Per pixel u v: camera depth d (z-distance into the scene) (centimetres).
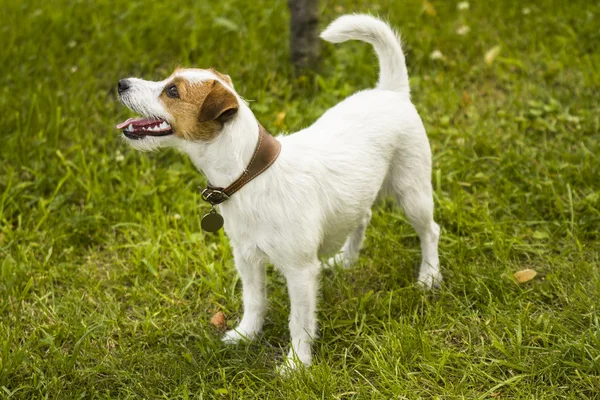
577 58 577
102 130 528
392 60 374
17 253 421
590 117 517
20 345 368
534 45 602
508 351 345
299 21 555
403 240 441
